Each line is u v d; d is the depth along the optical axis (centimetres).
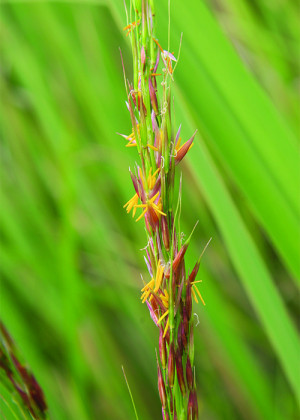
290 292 51
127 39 28
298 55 51
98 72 54
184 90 29
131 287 49
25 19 57
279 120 29
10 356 25
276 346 30
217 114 29
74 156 47
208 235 51
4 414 25
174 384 23
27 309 49
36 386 25
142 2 21
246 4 53
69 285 41
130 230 53
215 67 29
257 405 40
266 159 29
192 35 29
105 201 54
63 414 32
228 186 49
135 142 22
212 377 45
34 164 56
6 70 58
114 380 45
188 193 52
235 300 50
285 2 54
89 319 47
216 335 41
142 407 44
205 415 44
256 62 52
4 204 50
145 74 22
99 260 50
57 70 58
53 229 52
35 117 59
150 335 47
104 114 50
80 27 55
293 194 29
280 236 30
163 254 22
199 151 29
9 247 50
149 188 22
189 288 22
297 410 42
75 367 40
